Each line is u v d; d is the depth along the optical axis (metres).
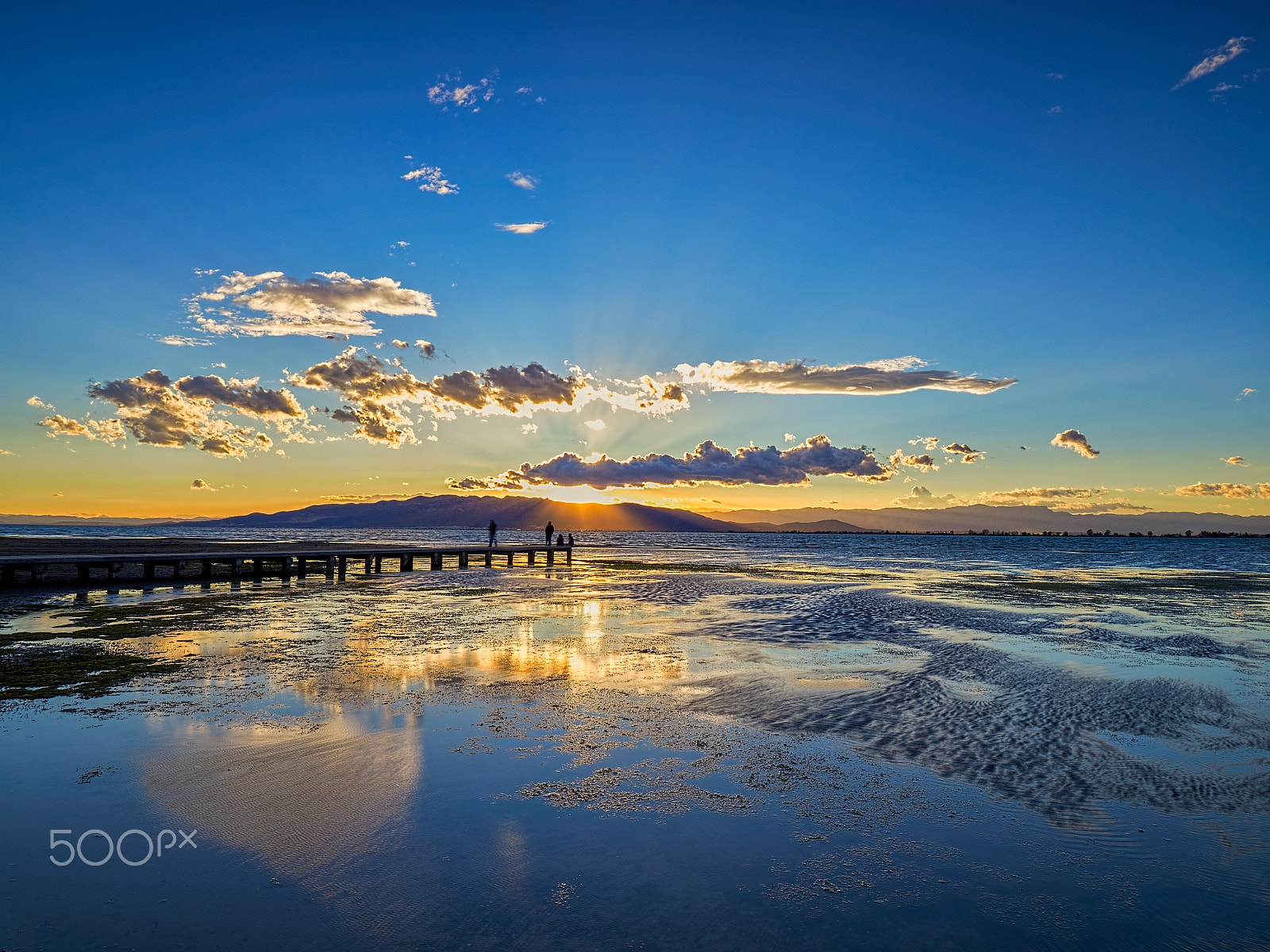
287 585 32.44
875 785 7.95
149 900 5.54
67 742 9.12
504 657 14.91
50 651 15.22
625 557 70.50
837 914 5.43
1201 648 16.77
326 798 7.41
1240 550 103.00
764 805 7.38
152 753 8.71
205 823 6.82
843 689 12.27
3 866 6.04
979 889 5.80
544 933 5.14
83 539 72.00
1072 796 7.70
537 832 6.70
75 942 5.00
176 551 41.41
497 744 9.16
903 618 21.62
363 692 11.77
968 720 10.47
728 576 41.50
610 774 8.20
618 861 6.19
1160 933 5.23
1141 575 43.94
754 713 10.70
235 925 5.23
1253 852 6.48
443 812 7.11
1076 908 5.55
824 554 81.38
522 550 53.81
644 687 12.29
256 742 9.15
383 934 5.12
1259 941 5.14
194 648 15.69
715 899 5.62
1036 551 91.81
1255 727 10.20
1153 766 8.60
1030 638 18.00
